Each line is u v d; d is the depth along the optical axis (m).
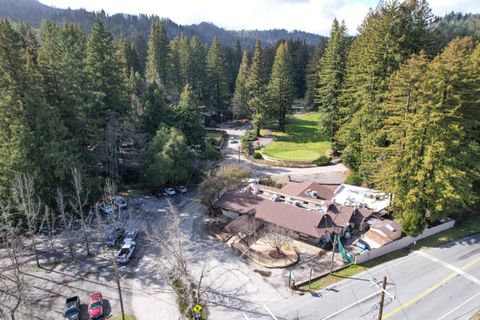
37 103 33.06
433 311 23.56
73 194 34.16
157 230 35.66
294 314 23.77
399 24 39.31
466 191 31.17
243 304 24.92
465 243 32.09
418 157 31.20
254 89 71.44
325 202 37.91
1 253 30.50
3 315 22.38
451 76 28.83
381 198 38.53
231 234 35.06
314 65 92.25
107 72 47.12
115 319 23.36
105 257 30.88
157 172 42.97
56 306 24.55
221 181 40.16
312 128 76.81
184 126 57.25
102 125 45.19
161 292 26.31
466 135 33.22
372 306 24.30
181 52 86.81
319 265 29.78
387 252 31.03
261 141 69.06
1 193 31.19
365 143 40.88
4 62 31.94
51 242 31.22
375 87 41.00
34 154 32.50
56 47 50.31
